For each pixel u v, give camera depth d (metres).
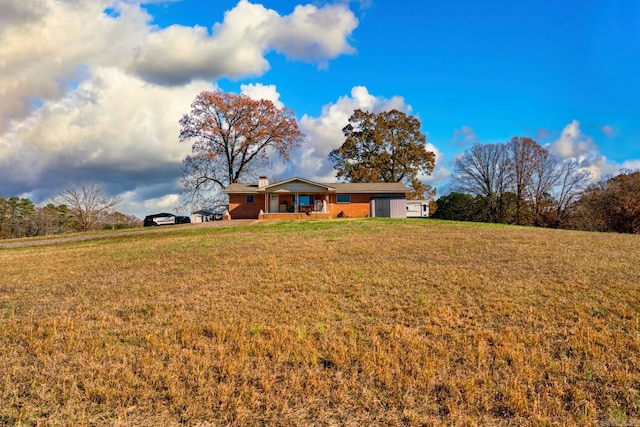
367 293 8.37
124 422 3.79
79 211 43.31
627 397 4.18
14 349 5.60
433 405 4.09
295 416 3.89
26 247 19.70
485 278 9.45
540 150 43.81
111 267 12.29
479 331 6.05
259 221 29.66
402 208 35.75
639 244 14.91
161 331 6.32
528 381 4.50
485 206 45.75
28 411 3.98
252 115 41.34
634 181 35.97
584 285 8.66
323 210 34.34
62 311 7.55
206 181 41.03
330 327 6.38
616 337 5.73
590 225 38.78
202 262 12.48
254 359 5.16
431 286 8.87
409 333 6.04
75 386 4.42
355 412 3.96
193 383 4.48
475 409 4.00
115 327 6.55
